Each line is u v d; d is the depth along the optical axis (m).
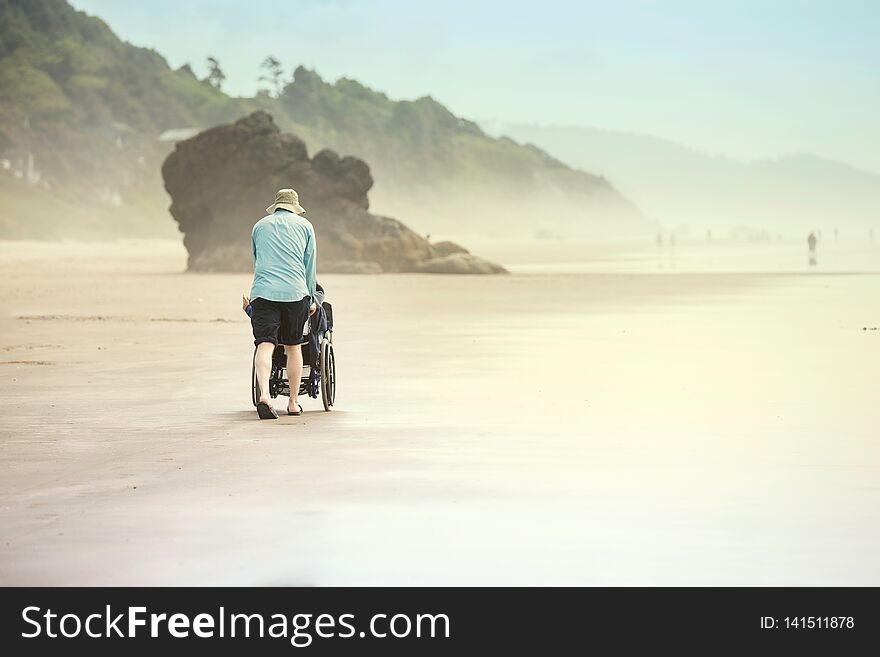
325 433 32.06
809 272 180.38
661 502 22.41
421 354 56.69
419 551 18.69
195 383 45.62
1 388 43.97
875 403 38.22
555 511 21.59
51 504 22.42
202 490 23.78
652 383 44.22
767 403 38.34
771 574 17.39
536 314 87.75
